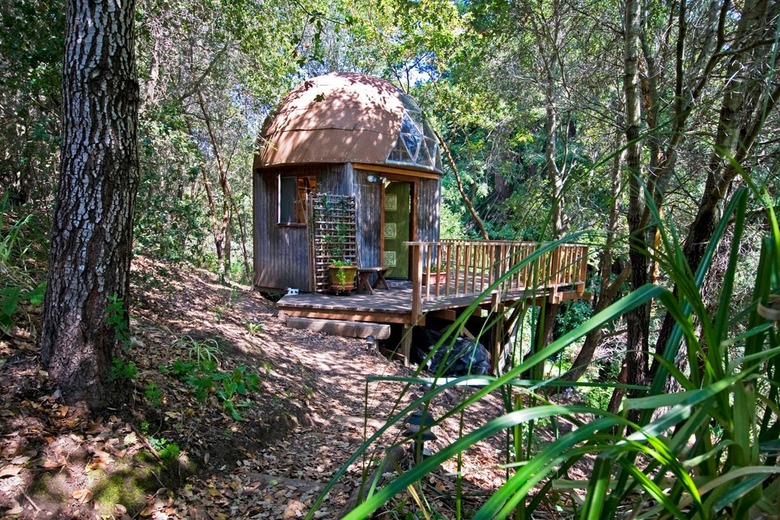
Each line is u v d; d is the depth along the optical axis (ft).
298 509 10.12
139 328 15.89
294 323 26.16
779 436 2.51
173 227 27.55
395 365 23.38
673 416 1.88
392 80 55.21
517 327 3.22
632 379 19.47
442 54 39.86
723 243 14.61
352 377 20.75
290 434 14.51
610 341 28.66
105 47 10.19
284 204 34.73
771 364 2.48
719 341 2.23
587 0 26.48
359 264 32.60
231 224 48.32
